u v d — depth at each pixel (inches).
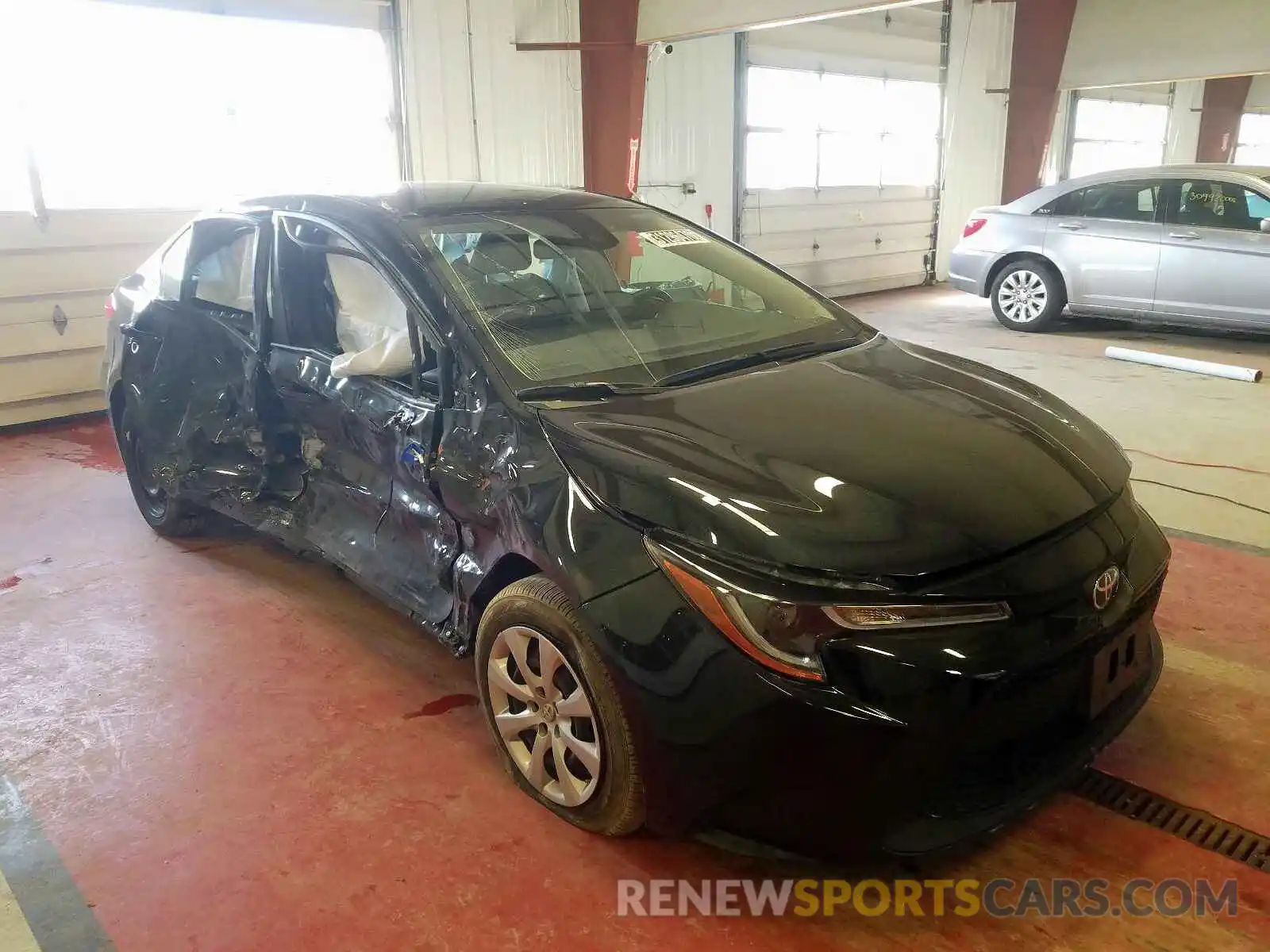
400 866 86.4
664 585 75.2
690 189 394.3
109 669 123.1
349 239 112.9
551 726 88.7
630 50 303.7
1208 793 91.7
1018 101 457.1
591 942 77.1
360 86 293.4
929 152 497.4
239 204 141.2
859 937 76.8
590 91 316.2
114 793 98.1
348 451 117.6
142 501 170.7
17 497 194.5
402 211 114.0
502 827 91.0
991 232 337.1
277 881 85.1
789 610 70.2
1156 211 299.3
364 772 100.2
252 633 131.9
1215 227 285.6
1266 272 272.5
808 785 70.9
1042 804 91.1
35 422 254.2
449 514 99.2
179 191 264.7
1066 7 436.1
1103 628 76.8
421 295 102.4
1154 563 86.1
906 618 70.0
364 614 136.7
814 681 69.4
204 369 144.4
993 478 80.2
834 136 447.5
